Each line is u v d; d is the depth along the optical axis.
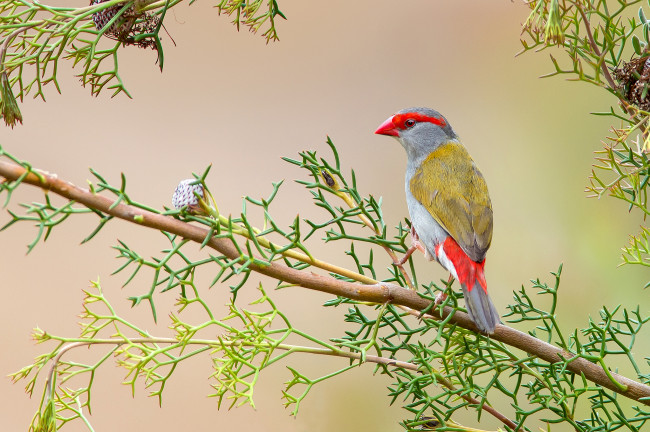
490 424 10.26
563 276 11.12
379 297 6.37
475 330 6.67
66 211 5.24
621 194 6.61
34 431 5.90
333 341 6.32
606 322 6.52
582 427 6.54
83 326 6.09
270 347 6.00
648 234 7.12
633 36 6.55
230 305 5.99
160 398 6.01
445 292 6.45
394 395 6.43
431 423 6.68
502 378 10.30
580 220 11.55
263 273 6.00
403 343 6.47
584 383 6.36
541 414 10.07
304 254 6.68
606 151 6.61
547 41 6.19
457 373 6.41
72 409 6.03
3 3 7.07
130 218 5.53
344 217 6.77
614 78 6.72
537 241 11.77
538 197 12.41
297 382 5.90
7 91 7.11
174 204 5.80
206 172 5.72
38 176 5.14
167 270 5.69
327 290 6.21
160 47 7.25
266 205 6.01
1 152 5.00
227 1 7.22
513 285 11.48
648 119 6.39
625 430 9.13
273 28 7.29
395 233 14.24
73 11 7.02
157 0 7.28
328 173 6.96
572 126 13.06
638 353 9.63
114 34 7.24
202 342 6.13
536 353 6.58
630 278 10.52
